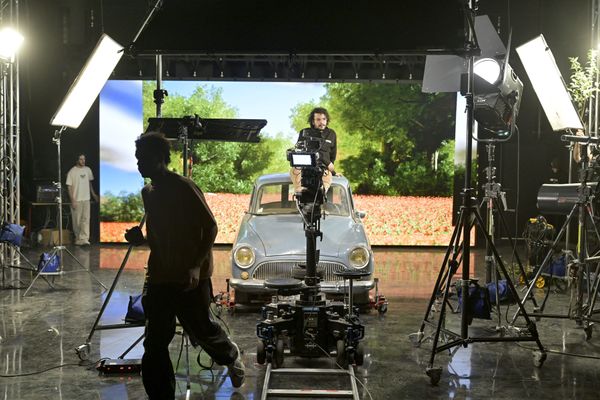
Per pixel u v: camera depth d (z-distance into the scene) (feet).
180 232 11.71
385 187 39.60
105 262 32.48
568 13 39.09
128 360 15.19
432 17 14.67
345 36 14.58
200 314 12.36
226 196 39.60
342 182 24.31
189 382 13.89
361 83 38.96
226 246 39.58
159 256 11.76
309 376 14.84
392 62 37.29
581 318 18.38
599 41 25.73
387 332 19.02
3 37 28.32
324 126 22.91
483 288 15.55
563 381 14.71
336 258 20.56
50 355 16.33
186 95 38.86
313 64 38.75
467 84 15.44
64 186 40.75
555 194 20.61
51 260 25.08
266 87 39.11
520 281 26.96
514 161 41.47
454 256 16.15
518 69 40.27
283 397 13.44
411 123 39.17
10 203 30.25
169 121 16.34
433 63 17.69
